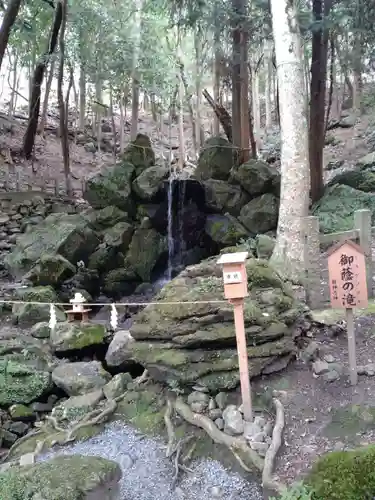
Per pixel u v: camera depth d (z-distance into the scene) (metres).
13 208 10.66
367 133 15.45
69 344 5.92
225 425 3.43
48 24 14.63
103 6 13.91
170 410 3.86
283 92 5.67
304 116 5.68
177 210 9.49
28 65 15.95
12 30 11.43
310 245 5.18
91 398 4.45
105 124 19.77
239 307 3.37
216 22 10.09
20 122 18.06
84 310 6.23
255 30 10.54
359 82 15.80
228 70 11.69
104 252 9.12
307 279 5.19
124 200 9.67
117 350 5.43
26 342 6.04
